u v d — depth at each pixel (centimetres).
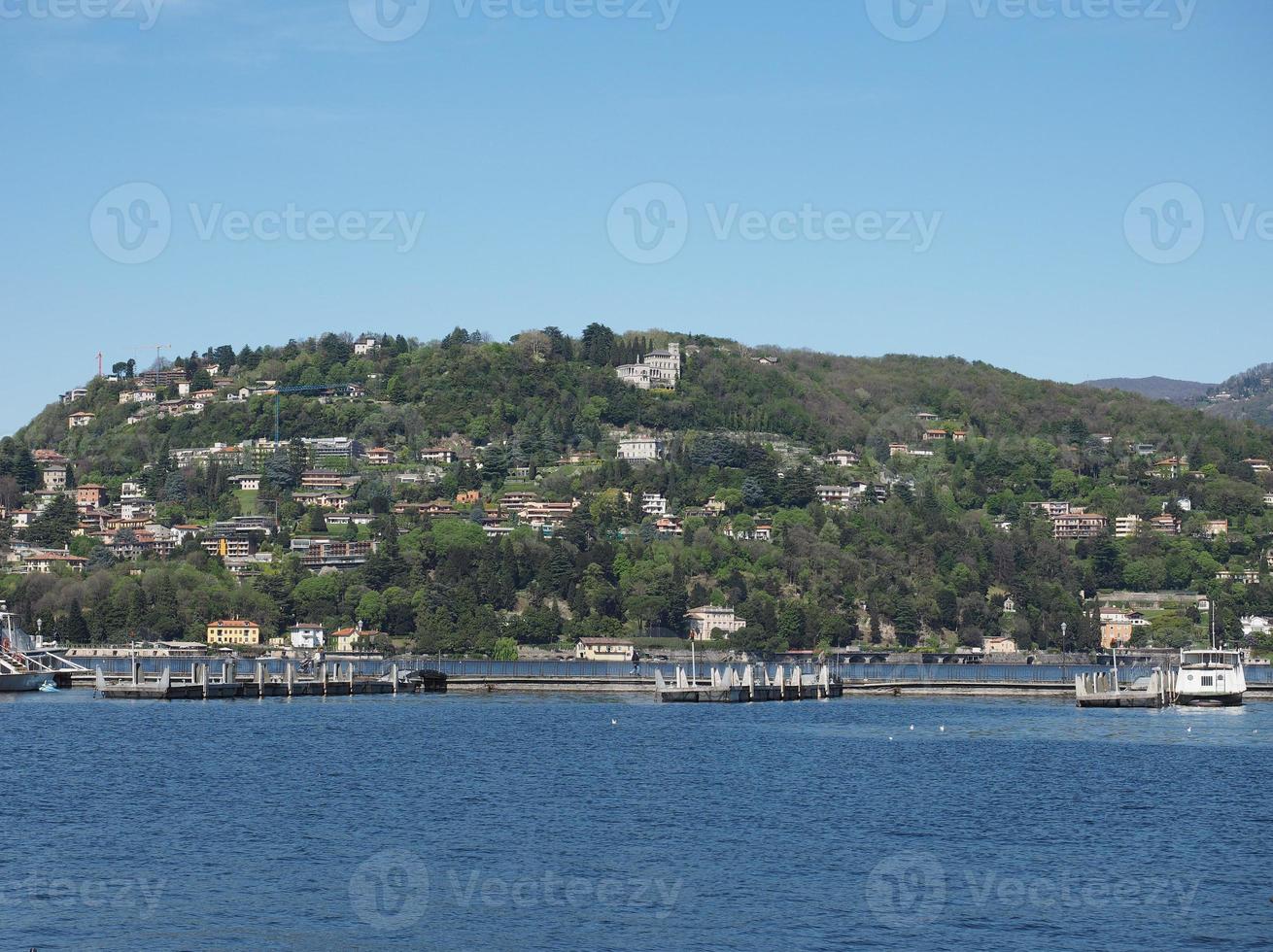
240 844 13600
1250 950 10662
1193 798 16400
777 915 11431
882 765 19050
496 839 13925
